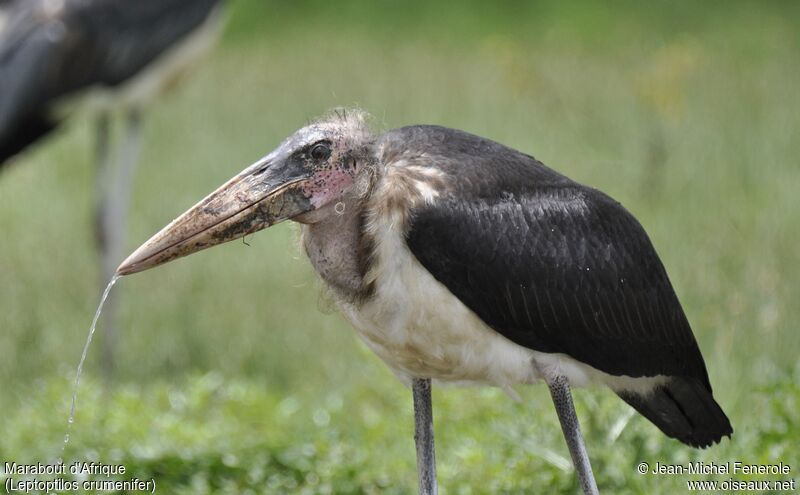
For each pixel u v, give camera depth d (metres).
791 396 7.99
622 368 6.81
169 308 11.88
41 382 10.23
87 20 11.44
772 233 11.88
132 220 14.02
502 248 6.36
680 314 7.04
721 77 17.06
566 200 6.63
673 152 14.16
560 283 6.51
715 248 11.47
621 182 13.57
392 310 6.43
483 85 17.72
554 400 6.74
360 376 10.30
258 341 11.23
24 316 11.73
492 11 23.31
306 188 6.32
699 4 22.62
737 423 8.35
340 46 21.50
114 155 16.08
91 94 11.54
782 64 17.83
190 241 6.29
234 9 23.89
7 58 11.24
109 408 9.46
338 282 6.44
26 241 13.56
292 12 24.14
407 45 21.36
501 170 6.54
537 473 7.79
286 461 8.42
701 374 7.19
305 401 10.29
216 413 9.69
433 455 6.93
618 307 6.70
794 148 14.41
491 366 6.60
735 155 14.09
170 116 17.44
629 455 7.80
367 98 17.58
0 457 8.75
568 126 15.48
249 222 6.31
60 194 15.13
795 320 9.89
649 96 15.27
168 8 11.96
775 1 22.75
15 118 11.16
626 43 20.33
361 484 8.11
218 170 15.65
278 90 18.52
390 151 6.47
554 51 19.86
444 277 6.32
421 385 6.93
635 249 6.80
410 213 6.27
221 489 8.21
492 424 8.43
